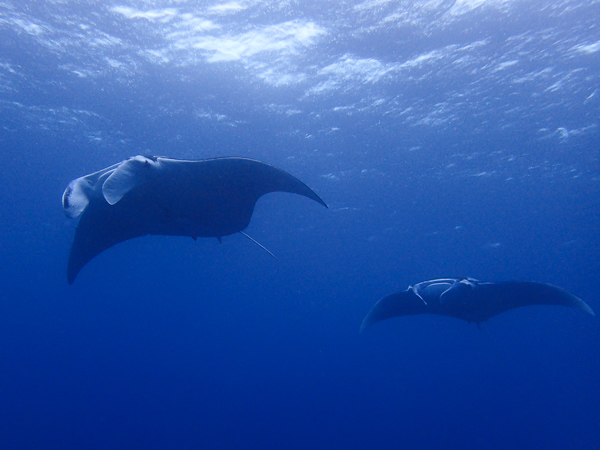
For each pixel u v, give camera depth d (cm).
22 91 1186
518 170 1662
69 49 1015
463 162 1581
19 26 947
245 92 1160
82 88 1159
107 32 961
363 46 997
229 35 965
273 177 454
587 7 891
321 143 1428
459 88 1153
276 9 897
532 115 1280
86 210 493
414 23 931
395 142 1429
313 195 441
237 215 514
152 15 915
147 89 1148
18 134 1435
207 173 446
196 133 1343
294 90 1157
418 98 1196
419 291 680
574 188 1845
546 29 950
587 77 1111
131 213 480
